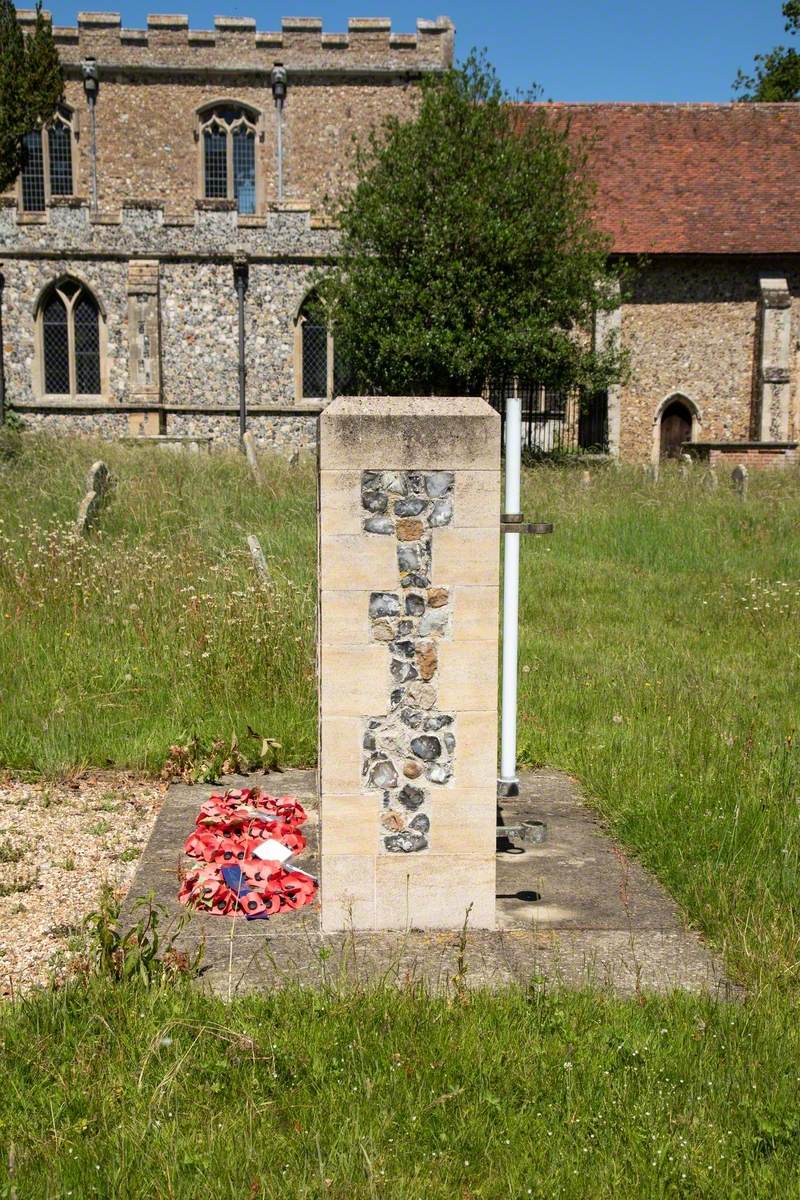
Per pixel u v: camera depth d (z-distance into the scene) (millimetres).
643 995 3449
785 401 25000
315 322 24688
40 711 6445
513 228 19641
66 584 8500
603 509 14586
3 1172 2625
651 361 25422
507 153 20094
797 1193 2607
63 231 24000
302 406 24703
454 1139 2791
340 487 3828
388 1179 2639
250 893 4191
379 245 20812
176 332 24453
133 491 12328
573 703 7027
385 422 3822
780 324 24750
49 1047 3090
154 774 5801
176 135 28031
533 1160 2734
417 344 19625
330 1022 3275
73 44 27484
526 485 16219
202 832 4672
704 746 5965
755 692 7383
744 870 4434
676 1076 3066
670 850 4680
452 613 3918
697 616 9828
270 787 5625
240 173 28547
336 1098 2938
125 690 6859
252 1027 3236
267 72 27812
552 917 4156
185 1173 2654
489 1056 3113
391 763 3975
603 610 10039
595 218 25141
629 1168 2701
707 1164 2707
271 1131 2801
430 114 20234
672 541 13109
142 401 24375
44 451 15234
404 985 3557
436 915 4051
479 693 3961
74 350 24672
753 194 25938
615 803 5285
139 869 4484
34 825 4992
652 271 25156
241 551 9812
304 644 7273
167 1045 3104
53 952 3766
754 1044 3207
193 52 27688
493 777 4008
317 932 4023
